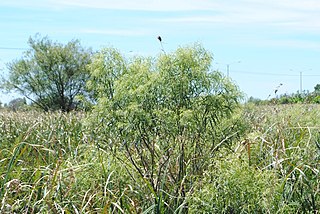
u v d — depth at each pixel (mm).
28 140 10906
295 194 6469
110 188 6695
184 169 6910
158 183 6805
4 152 9031
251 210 5855
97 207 6480
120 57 7285
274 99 13945
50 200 6145
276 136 7730
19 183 6707
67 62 46062
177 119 6762
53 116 14133
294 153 7070
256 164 7082
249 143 6723
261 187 5949
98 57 7285
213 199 5926
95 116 7109
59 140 10172
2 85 46594
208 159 6863
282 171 6445
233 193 5836
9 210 6145
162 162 6957
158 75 6879
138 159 7520
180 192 6324
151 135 6953
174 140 6840
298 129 8391
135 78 7000
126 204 6273
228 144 7086
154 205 6066
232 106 7031
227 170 5984
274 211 5922
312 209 6332
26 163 7855
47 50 46031
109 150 7312
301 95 20672
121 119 6914
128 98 6938
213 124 7230
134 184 6949
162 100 6934
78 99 7453
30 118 15469
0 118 14586
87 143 8492
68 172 6828
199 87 6906
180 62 6918
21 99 41781
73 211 6359
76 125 12461
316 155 7156
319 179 6613
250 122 10180
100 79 7246
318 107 12617
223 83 6969
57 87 46375
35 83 46406
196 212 5957
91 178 6859
